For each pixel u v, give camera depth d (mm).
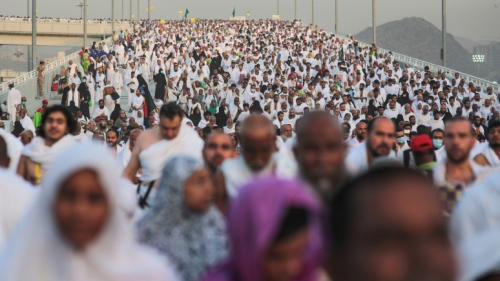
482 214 4816
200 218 5668
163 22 114375
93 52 58281
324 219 2406
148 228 5602
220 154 7727
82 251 3824
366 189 2082
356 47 70812
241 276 2975
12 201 5555
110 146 15125
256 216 2773
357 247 2043
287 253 2836
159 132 8969
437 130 14180
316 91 44125
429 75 49656
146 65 57344
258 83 47938
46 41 112938
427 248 1979
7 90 44375
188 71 51656
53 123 8992
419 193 2021
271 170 6273
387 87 44219
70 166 3752
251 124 6180
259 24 110562
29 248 3787
